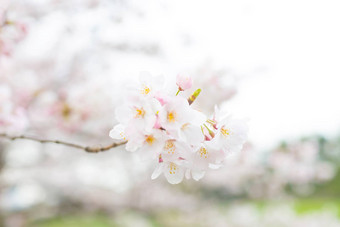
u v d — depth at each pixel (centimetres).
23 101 461
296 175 845
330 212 980
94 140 611
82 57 570
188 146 134
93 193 1066
